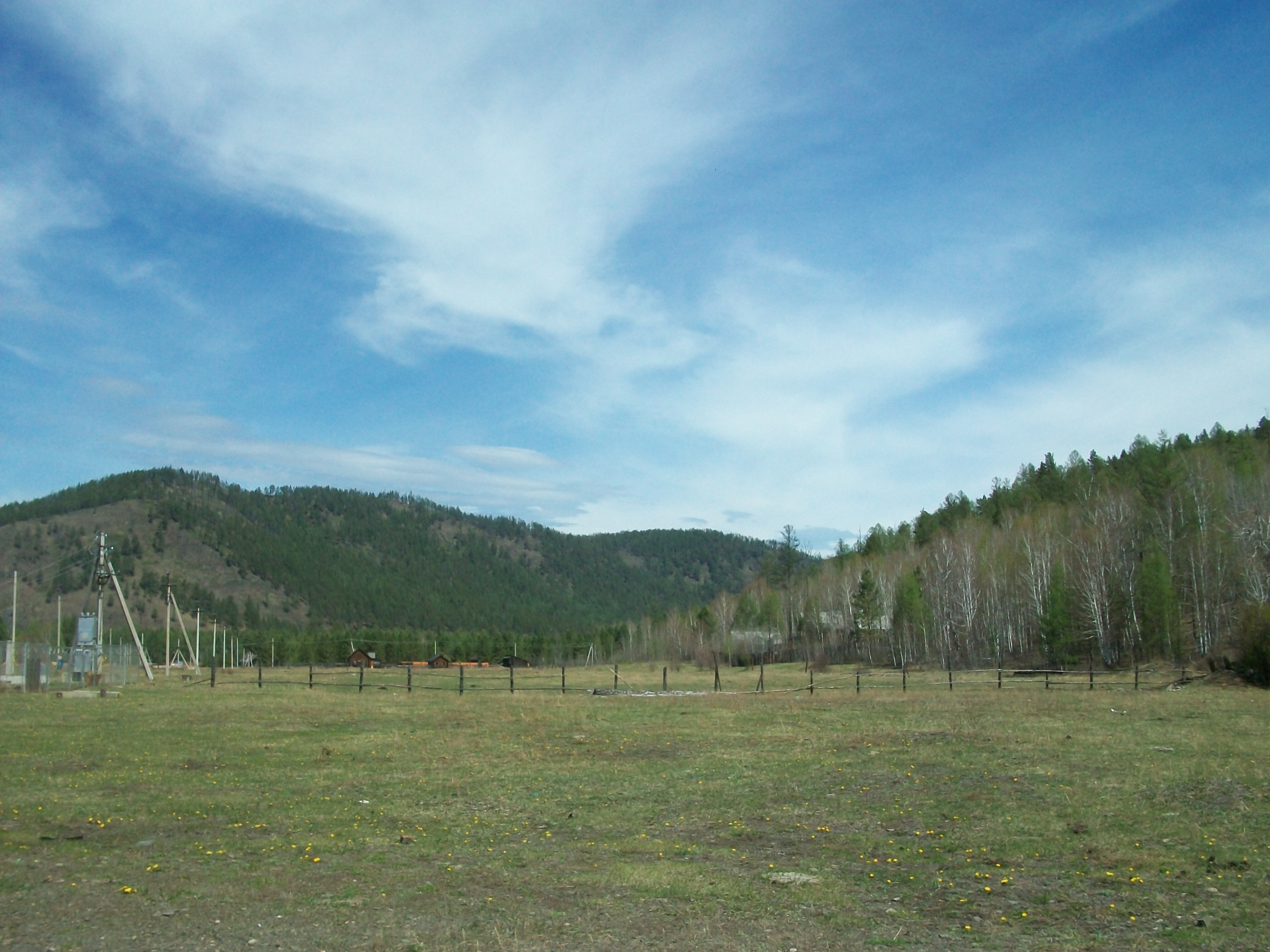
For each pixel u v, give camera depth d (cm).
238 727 2525
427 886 944
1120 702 3086
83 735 2286
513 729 2508
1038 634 6850
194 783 1593
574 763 1847
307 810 1359
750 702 3516
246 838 1173
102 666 4797
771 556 14225
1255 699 3148
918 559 9144
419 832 1215
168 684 4997
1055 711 2780
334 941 766
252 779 1647
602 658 12462
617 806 1405
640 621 16200
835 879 969
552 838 1188
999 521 9956
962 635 7631
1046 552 7031
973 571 7556
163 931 793
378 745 2144
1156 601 5794
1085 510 7662
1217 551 5847
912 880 967
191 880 960
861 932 789
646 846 1138
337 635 13725
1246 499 6347
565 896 905
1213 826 1170
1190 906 851
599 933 786
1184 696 3322
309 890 926
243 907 863
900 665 7719
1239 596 5722
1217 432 10031
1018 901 880
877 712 2881
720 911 852
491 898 898
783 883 950
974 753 1880
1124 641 6438
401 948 748
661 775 1694
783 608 10588
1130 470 8700
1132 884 929
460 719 2789
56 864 1022
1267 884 913
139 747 2059
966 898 892
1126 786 1454
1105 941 758
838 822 1272
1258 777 1477
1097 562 6344
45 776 1639
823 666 7625
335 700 3603
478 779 1656
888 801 1415
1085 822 1212
